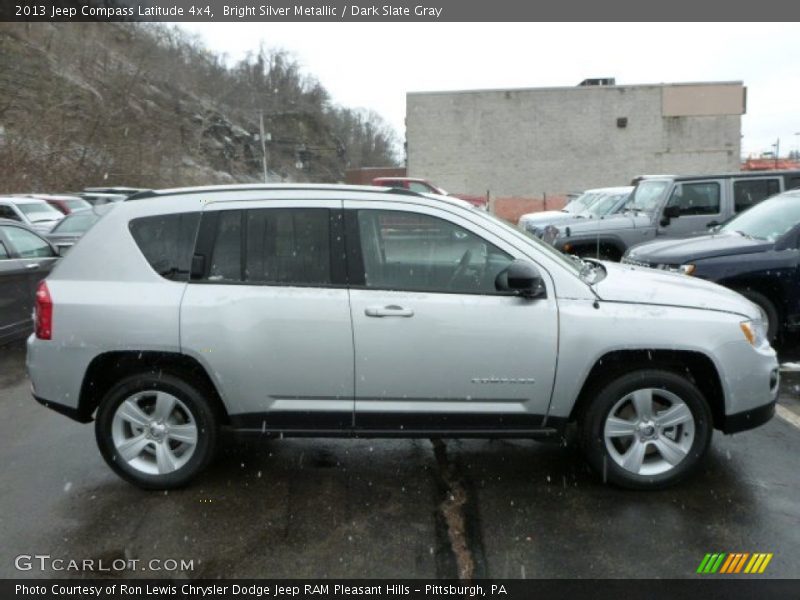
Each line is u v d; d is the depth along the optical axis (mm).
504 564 3229
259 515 3723
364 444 4730
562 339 3740
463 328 3740
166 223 3955
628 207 11391
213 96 74500
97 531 3576
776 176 9977
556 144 37219
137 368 4012
